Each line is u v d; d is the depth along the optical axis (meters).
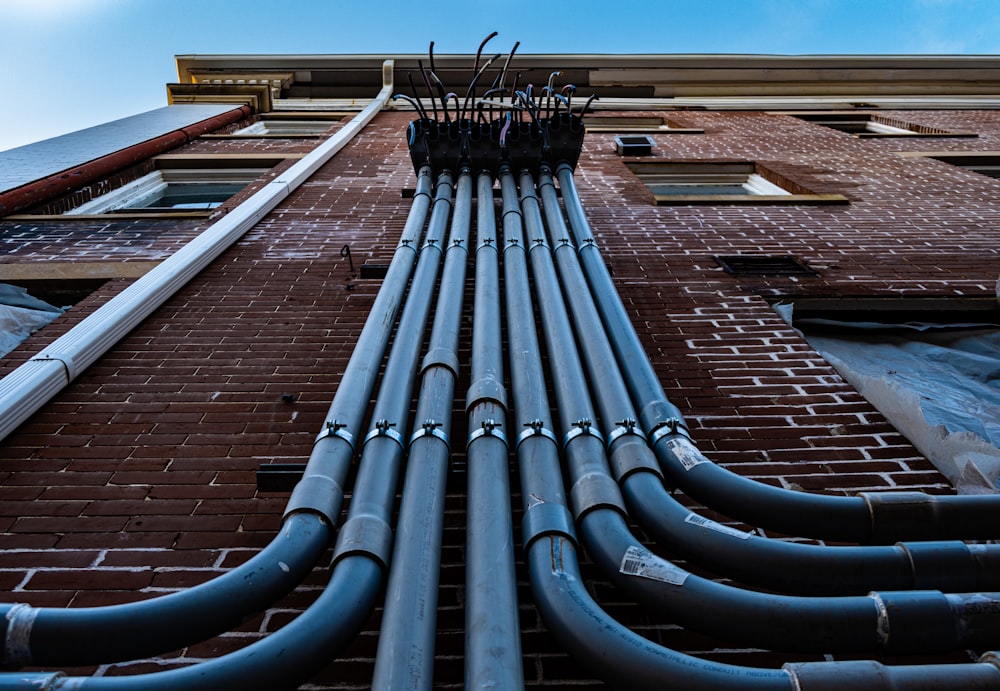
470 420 3.02
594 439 2.86
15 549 2.80
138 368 4.00
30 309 4.96
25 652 1.96
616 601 2.61
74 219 6.52
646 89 14.53
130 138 9.56
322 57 14.34
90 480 3.15
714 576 2.75
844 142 10.15
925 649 2.06
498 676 1.87
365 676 2.35
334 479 2.64
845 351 4.63
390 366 3.36
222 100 13.52
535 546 2.36
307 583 2.69
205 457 3.30
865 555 2.27
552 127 6.12
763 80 14.76
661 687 1.88
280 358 4.11
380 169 8.09
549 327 3.79
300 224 6.26
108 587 2.64
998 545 2.31
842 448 3.34
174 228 6.31
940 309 4.80
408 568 2.25
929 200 7.05
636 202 6.91
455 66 14.14
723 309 4.64
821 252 5.61
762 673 1.88
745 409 3.63
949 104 14.20
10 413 3.41
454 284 4.25
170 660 2.41
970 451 3.13
